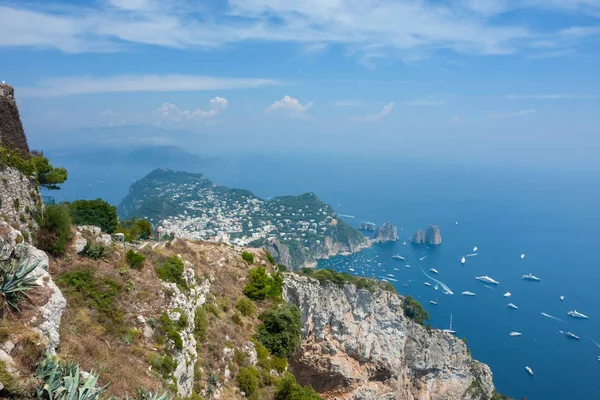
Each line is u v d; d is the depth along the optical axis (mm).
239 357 32719
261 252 55938
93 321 21359
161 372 21328
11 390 12281
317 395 37250
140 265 27766
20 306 15766
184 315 26562
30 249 18969
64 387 13453
